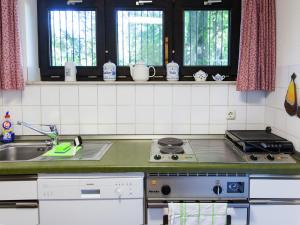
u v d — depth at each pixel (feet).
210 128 6.72
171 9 6.98
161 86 6.61
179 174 4.73
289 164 4.75
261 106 6.66
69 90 6.59
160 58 7.14
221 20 7.02
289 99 5.49
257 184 4.74
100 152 5.53
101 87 6.60
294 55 5.35
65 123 6.66
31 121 6.63
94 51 7.08
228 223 4.76
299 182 4.73
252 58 5.99
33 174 4.72
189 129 6.72
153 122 6.70
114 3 6.95
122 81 6.68
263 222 4.80
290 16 5.47
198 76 6.73
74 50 7.09
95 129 6.70
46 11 6.95
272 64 6.10
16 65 6.12
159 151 5.55
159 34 7.07
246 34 6.02
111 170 4.66
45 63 7.07
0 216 4.75
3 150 6.04
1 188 4.70
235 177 4.73
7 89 6.25
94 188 4.71
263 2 5.98
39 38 7.01
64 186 4.69
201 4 6.93
